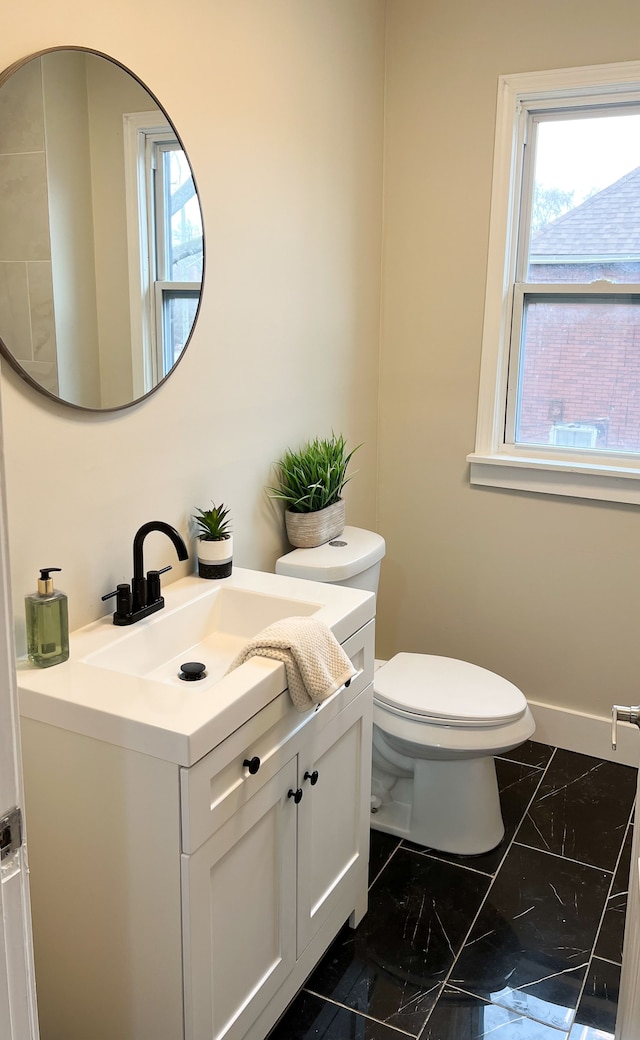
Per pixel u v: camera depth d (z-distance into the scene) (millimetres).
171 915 1459
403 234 2896
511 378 2898
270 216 2279
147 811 1427
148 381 1879
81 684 1514
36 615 1561
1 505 797
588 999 1933
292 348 2469
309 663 1629
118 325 1774
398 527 3135
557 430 2896
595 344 2777
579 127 2668
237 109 2092
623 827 2549
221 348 2150
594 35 2510
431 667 2535
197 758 1378
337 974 2004
